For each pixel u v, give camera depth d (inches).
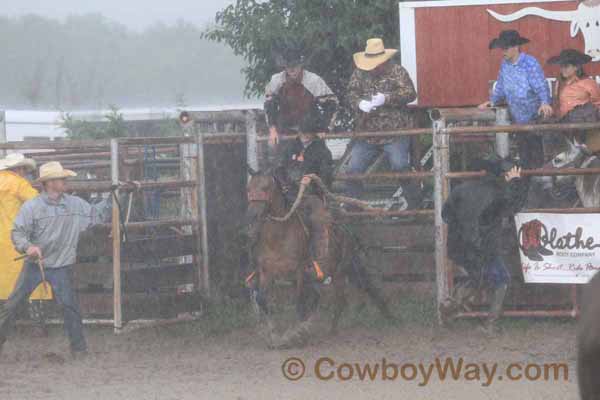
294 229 494.9
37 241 489.1
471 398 384.2
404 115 592.4
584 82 556.4
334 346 504.7
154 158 603.5
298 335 503.2
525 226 528.1
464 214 507.5
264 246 496.7
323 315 581.3
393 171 587.8
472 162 533.6
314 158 515.5
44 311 574.9
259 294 505.4
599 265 516.4
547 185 554.6
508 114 569.3
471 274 510.6
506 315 536.7
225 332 551.8
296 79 599.8
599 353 176.1
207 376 442.3
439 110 532.4
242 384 422.6
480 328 521.7
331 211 531.2
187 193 591.5
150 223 562.9
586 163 535.5
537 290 545.3
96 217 512.7
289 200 501.0
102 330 567.5
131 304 558.9
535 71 561.0
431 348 491.5
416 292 578.2
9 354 510.0
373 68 581.6
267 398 392.2
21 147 569.3
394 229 576.1
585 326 180.2
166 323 567.2
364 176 562.9
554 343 493.4
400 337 519.8
